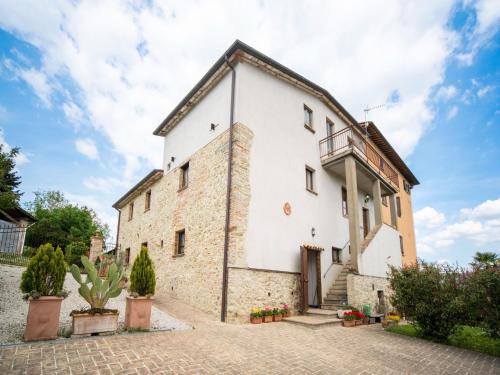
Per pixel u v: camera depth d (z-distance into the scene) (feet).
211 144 30.81
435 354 17.40
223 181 27.45
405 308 23.38
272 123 31.01
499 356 18.49
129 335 15.62
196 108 35.58
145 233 43.65
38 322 13.35
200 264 28.14
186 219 32.83
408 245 64.54
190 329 18.79
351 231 32.22
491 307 19.75
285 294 27.35
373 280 33.65
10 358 10.90
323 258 33.50
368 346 17.87
